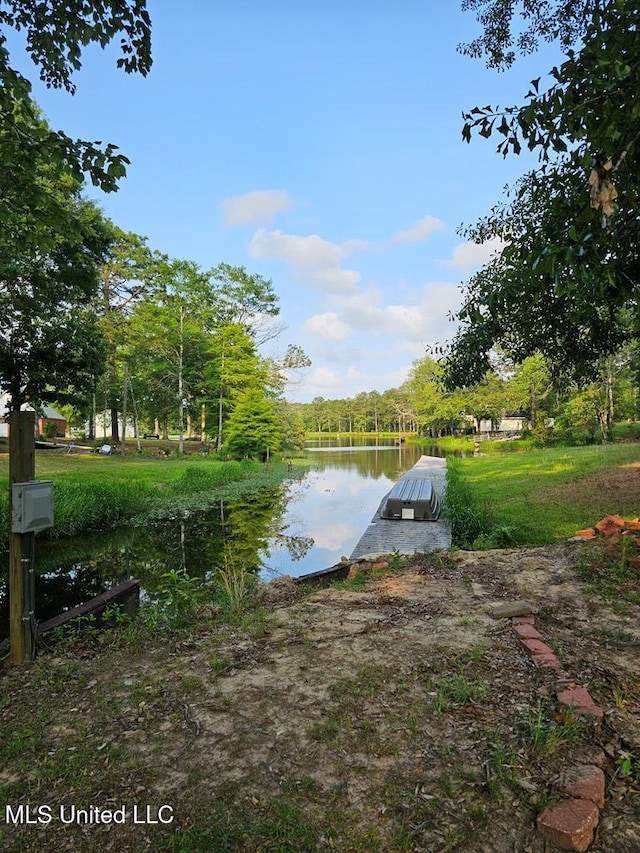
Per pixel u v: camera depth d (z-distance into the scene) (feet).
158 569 27.43
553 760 6.04
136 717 7.54
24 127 12.33
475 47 17.75
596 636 9.82
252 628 11.13
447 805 5.43
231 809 5.49
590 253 7.99
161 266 98.63
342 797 5.61
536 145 8.69
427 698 7.64
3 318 45.16
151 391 106.83
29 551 10.07
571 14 15.67
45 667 9.59
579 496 34.27
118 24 11.96
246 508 47.03
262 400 96.12
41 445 88.94
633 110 7.16
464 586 13.70
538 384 112.16
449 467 72.59
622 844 4.90
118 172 12.69
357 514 44.57
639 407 93.81
